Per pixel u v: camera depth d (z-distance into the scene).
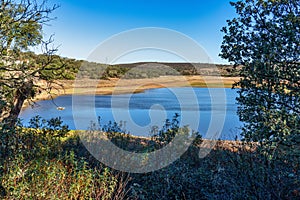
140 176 3.75
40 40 5.38
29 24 5.23
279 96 2.74
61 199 2.62
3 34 4.82
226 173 3.28
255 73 2.77
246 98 2.94
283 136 2.37
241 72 3.05
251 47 3.00
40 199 2.50
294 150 2.45
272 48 2.66
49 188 2.62
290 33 2.53
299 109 2.66
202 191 3.29
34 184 2.56
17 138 2.98
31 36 5.32
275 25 2.75
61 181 2.77
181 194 3.37
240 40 3.08
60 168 2.91
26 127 3.81
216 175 3.46
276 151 2.61
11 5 5.03
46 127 3.95
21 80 4.70
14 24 4.94
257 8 3.02
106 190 3.12
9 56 4.90
